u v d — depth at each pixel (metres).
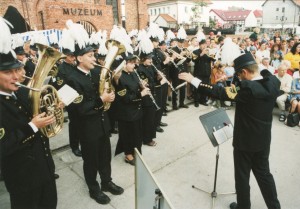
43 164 2.32
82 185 3.70
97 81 3.16
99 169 3.38
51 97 2.30
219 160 4.31
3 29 1.89
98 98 3.02
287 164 4.18
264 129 2.70
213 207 3.25
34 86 2.11
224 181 3.76
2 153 1.97
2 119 1.97
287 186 3.63
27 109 2.21
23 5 12.12
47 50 2.10
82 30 2.92
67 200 3.37
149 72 4.72
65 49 3.62
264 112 2.67
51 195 2.45
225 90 2.71
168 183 3.72
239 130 2.78
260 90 2.57
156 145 4.84
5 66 1.89
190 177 3.86
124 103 3.82
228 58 3.98
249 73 2.72
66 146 4.85
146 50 4.52
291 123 5.67
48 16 11.20
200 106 7.11
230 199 3.40
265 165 2.87
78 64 2.98
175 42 6.98
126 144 4.10
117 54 3.24
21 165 2.17
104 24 13.12
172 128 5.63
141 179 1.70
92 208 3.22
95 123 3.07
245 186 2.86
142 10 16.48
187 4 50.38
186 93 7.75
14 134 2.03
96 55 4.84
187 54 6.75
